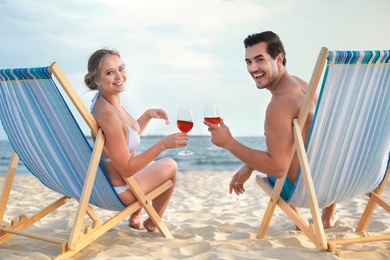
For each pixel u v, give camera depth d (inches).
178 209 181.2
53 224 145.0
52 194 237.3
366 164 102.2
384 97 95.7
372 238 102.3
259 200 205.6
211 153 633.0
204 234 129.6
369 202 119.6
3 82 100.3
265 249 104.4
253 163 104.5
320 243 98.7
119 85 109.5
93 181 101.9
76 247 101.4
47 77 95.2
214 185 286.0
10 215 166.7
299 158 99.5
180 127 113.1
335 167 101.2
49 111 99.3
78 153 103.4
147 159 106.4
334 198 107.2
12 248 112.2
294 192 105.0
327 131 97.4
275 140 103.1
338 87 93.2
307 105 98.5
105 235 121.0
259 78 112.5
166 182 117.5
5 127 109.0
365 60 91.6
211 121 107.7
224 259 94.0
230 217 158.2
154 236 121.6
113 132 103.2
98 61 109.0
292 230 130.3
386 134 99.4
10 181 115.8
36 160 109.3
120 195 111.2
